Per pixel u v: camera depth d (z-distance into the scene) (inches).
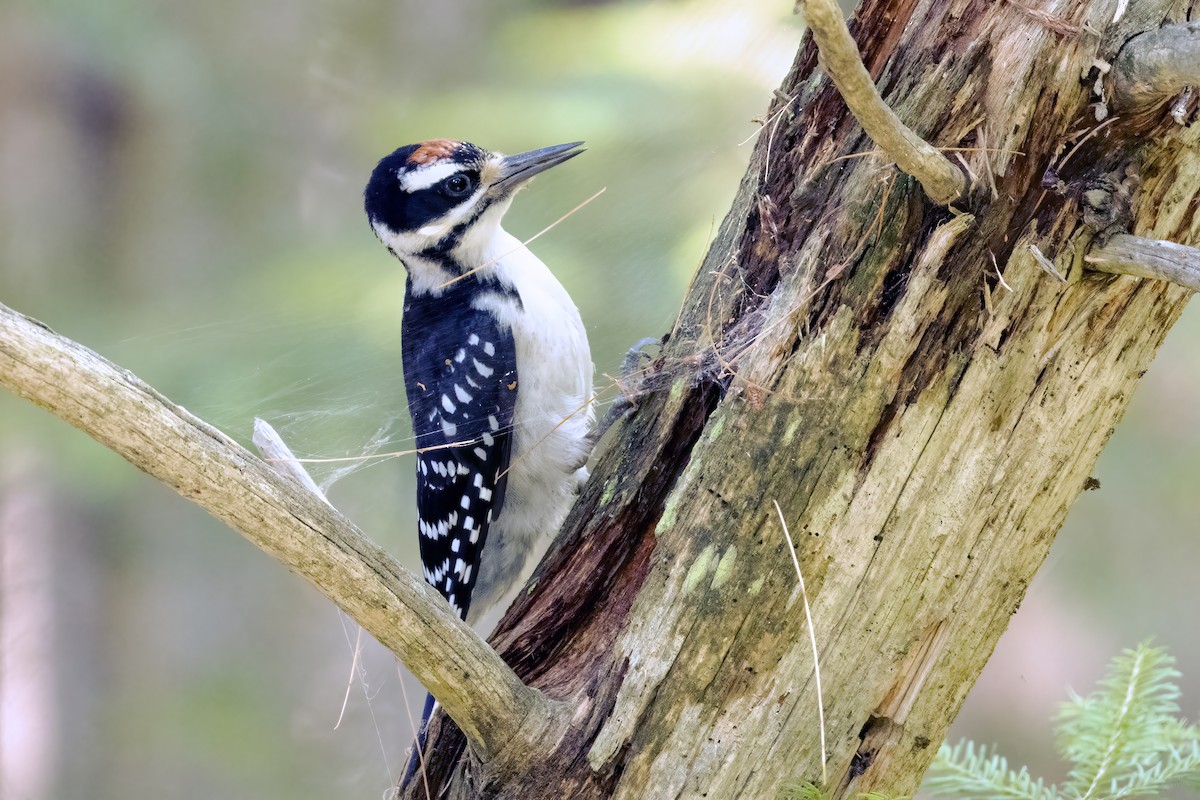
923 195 157.6
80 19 474.9
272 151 488.7
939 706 170.6
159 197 489.4
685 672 166.6
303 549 148.7
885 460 161.6
